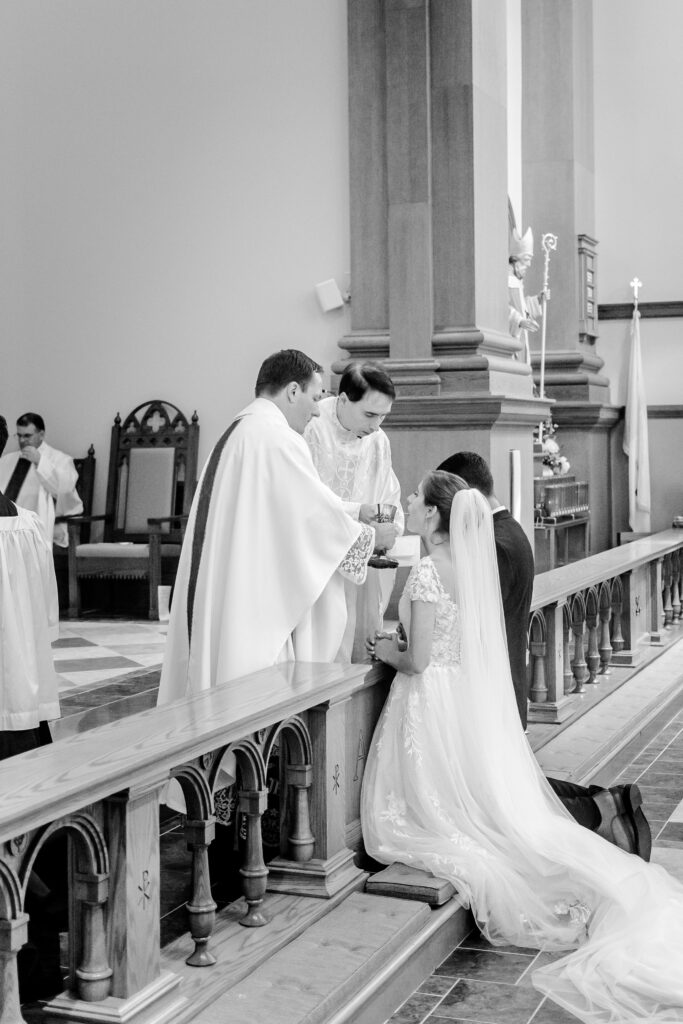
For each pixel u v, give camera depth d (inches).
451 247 311.1
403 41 311.3
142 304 369.4
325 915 147.9
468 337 308.8
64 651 298.0
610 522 556.7
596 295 560.1
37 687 187.9
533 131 535.5
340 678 149.9
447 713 168.7
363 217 323.3
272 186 347.6
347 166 337.7
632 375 546.6
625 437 551.8
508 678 173.2
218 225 356.2
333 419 203.0
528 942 159.6
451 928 158.2
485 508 172.4
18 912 97.6
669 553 406.0
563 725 255.9
